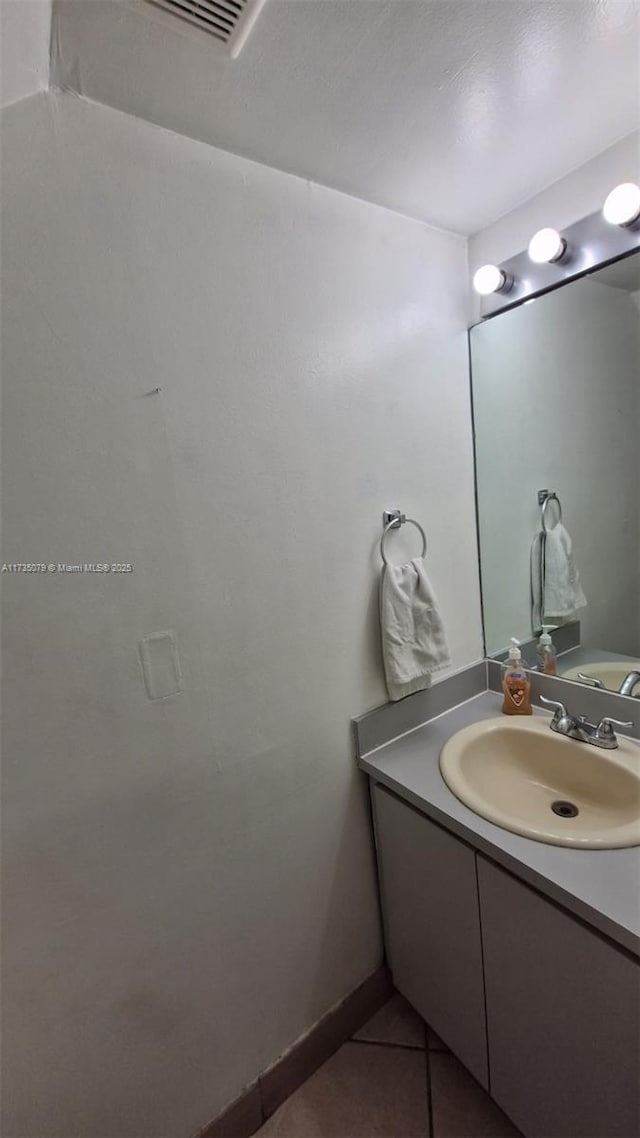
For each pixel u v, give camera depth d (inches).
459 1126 45.3
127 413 34.5
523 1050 39.6
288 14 27.3
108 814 36.0
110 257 33.0
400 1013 55.2
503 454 57.9
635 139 40.8
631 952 30.7
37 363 31.0
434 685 56.7
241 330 39.4
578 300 48.3
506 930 38.6
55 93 30.4
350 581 48.7
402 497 52.3
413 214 49.7
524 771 51.5
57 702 33.3
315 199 42.9
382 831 51.0
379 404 49.4
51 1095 35.5
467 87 34.2
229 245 38.2
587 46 31.8
